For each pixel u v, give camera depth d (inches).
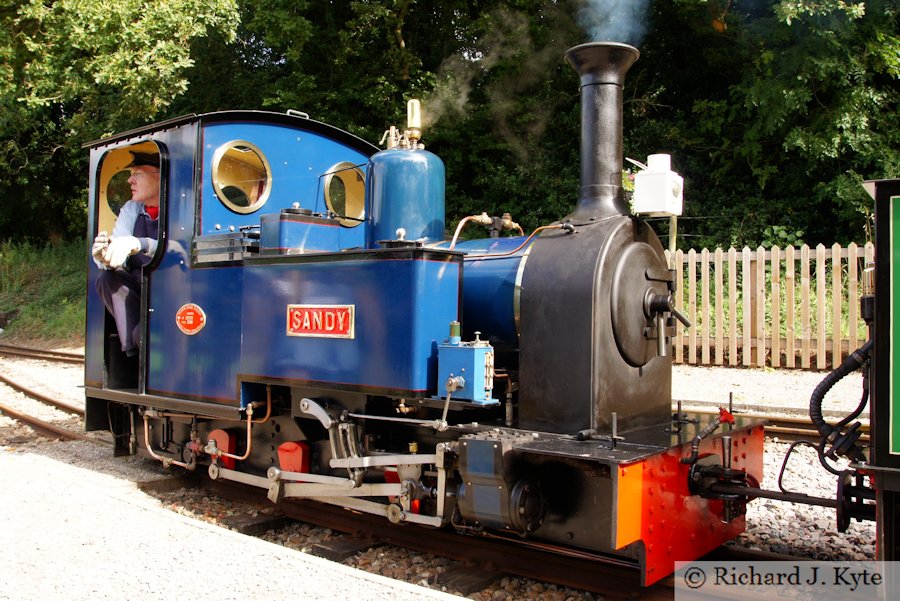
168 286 211.3
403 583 133.4
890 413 110.3
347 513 187.6
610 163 159.9
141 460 245.3
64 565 143.6
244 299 185.9
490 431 146.3
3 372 473.7
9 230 940.0
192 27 475.5
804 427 254.2
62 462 241.8
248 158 211.5
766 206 478.9
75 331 633.6
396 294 152.8
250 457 201.2
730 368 394.9
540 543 157.1
